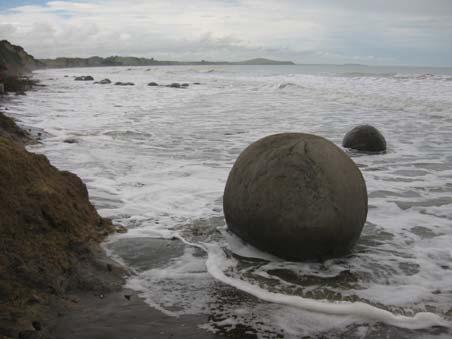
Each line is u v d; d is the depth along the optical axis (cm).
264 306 384
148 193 697
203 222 575
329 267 455
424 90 2402
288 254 459
